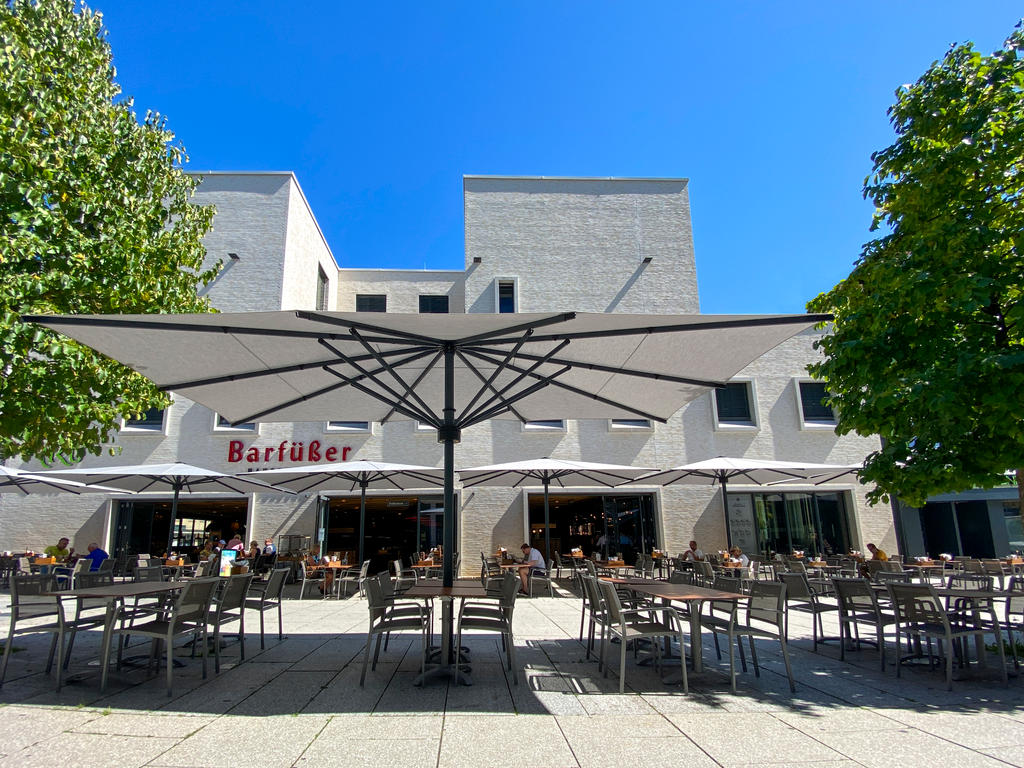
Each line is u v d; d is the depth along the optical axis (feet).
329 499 65.46
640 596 27.07
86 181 24.85
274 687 19.01
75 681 19.57
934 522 70.18
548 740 14.40
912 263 22.31
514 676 19.69
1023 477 22.56
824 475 52.19
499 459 65.05
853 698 18.24
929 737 14.71
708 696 18.34
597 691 18.81
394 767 12.80
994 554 66.59
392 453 64.18
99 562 46.70
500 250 74.02
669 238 75.97
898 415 22.25
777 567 45.91
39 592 19.29
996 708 17.24
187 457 62.85
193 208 34.01
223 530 64.08
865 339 22.93
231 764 12.91
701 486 66.54
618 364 22.85
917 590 20.62
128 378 26.84
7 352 21.09
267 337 19.24
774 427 68.28
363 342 18.69
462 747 13.92
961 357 19.52
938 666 22.58
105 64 29.27
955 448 21.40
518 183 76.33
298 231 71.15
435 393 29.01
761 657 24.53
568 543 65.05
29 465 61.16
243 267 67.10
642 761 13.17
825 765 13.03
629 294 73.77
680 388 25.30
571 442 65.87
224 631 29.73
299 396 26.71
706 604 40.19
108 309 25.31
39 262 23.49
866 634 30.73
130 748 13.73
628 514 66.13
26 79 23.98
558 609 38.63
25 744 13.92
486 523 64.13
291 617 35.40
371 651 24.50
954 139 23.30
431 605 23.49
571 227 75.46
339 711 16.60
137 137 29.30
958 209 22.94
